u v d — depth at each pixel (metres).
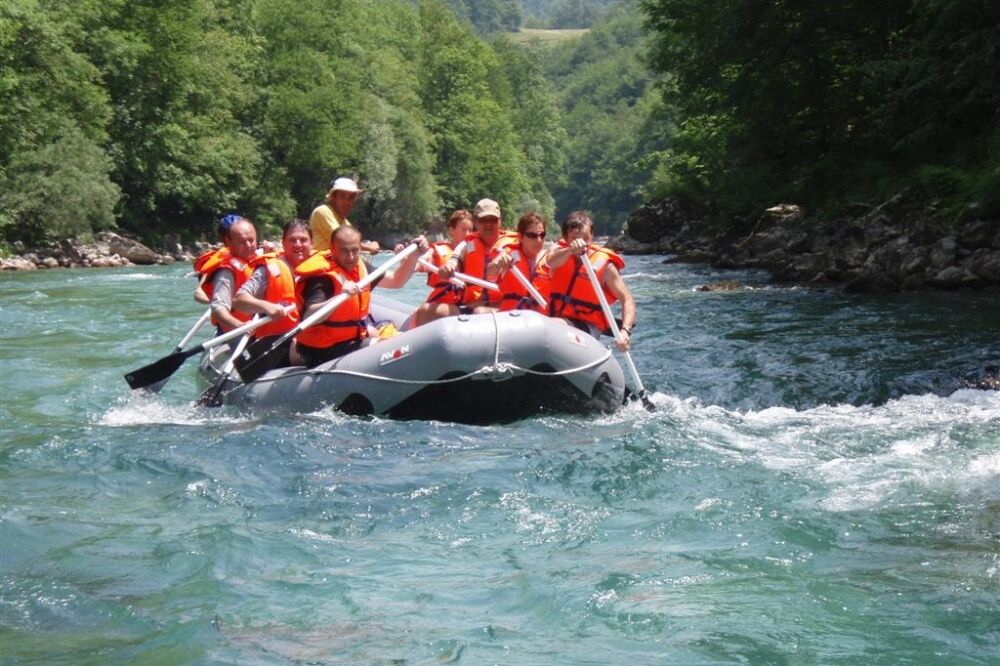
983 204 15.18
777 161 26.78
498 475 5.72
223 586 4.20
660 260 27.50
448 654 3.57
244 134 47.19
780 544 4.61
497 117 73.81
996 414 7.15
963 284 14.47
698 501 5.25
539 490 5.48
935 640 3.64
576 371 7.24
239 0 49.38
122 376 9.37
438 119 68.31
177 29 40.97
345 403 7.24
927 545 4.56
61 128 34.81
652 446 6.30
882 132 20.89
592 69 175.62
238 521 5.03
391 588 4.18
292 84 50.00
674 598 4.04
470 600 4.05
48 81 34.38
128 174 40.59
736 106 26.83
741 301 14.52
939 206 16.20
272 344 7.65
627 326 7.70
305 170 53.34
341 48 55.09
